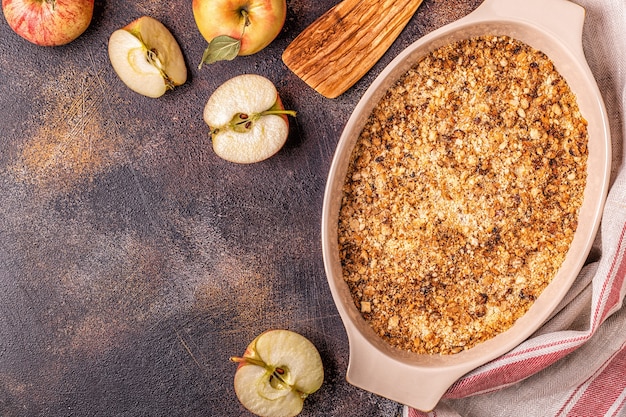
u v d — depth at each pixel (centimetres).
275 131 71
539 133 69
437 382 68
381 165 70
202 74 74
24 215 76
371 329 71
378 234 70
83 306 76
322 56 72
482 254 70
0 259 76
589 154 68
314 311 75
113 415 77
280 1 68
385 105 70
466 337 70
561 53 67
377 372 69
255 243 75
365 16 71
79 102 75
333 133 74
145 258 76
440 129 70
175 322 76
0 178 76
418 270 71
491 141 70
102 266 76
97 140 75
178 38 74
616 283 67
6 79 75
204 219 75
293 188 74
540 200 69
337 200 69
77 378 77
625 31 69
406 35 73
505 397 73
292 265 75
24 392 77
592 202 68
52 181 75
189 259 75
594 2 69
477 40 69
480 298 70
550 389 72
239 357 74
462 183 70
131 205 75
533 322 67
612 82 71
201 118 74
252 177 74
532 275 70
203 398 76
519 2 66
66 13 70
